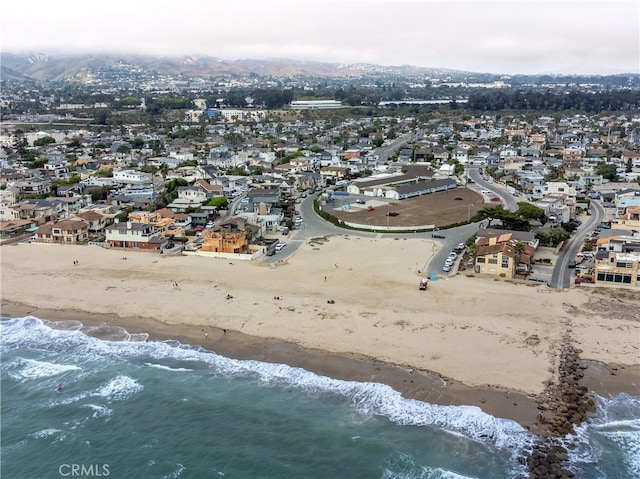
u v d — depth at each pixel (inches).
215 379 2635.3
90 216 5196.9
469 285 3558.1
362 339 2874.0
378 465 2055.9
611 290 3425.2
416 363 2640.3
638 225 4621.1
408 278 3715.6
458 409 2313.0
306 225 5359.3
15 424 2353.6
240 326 3078.2
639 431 2175.2
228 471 2065.7
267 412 2381.9
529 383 2454.5
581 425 2203.5
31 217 5482.3
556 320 3014.3
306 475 2022.6
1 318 3297.2
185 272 3932.1
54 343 3014.3
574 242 4586.6
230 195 6835.6
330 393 2484.0
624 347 2733.8
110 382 2640.3
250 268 3996.1
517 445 2107.5
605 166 7696.9
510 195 6801.2
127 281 3777.1
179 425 2326.5
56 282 3791.8
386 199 6619.1
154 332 3075.8
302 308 3257.9
